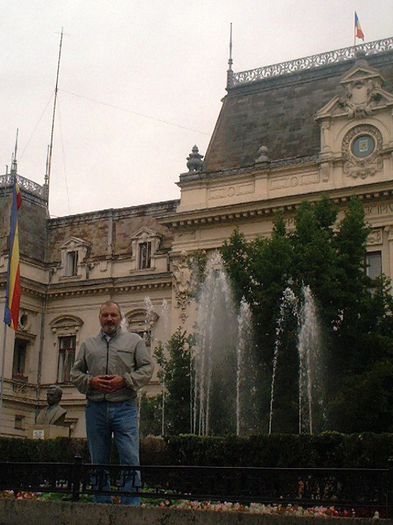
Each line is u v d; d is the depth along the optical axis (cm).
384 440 1652
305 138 4481
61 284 5309
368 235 3628
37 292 5334
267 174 4291
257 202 4222
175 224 4484
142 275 5041
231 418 3450
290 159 4266
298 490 1033
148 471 1116
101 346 1141
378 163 4009
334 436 1716
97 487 1081
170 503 1146
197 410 3594
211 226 4412
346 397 3031
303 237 3350
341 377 3191
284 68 4872
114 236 5391
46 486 1124
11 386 5028
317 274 3216
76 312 5272
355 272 3294
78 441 2002
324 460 1712
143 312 5019
